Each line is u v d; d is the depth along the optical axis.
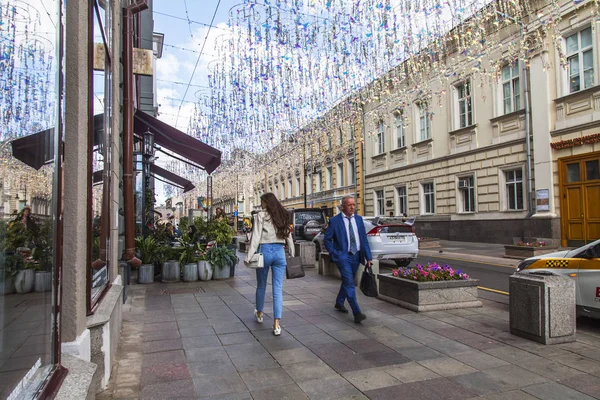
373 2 8.82
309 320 5.78
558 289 4.64
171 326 5.52
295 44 8.74
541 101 16.22
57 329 2.31
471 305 6.38
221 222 10.13
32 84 1.96
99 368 3.45
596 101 14.34
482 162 19.23
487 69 16.25
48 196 2.20
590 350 4.41
